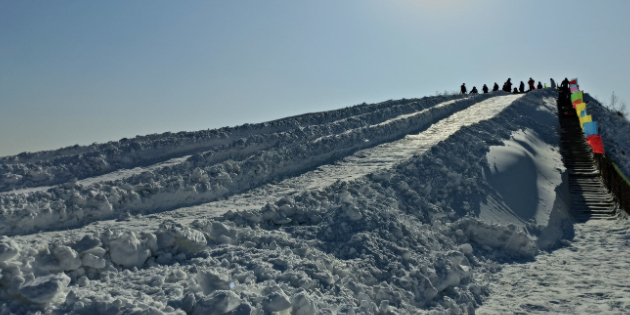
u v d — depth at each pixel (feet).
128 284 21.43
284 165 51.55
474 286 28.84
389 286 26.21
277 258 25.62
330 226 33.12
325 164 54.75
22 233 29.40
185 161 48.88
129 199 36.58
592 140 69.26
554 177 55.72
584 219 49.49
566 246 39.93
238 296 17.69
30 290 16.93
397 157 57.06
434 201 42.88
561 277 31.17
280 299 17.63
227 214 32.55
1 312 16.56
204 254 26.40
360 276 26.86
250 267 24.38
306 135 65.16
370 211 35.06
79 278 21.26
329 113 83.82
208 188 41.45
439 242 35.70
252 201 40.27
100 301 16.81
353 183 41.86
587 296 27.30
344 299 22.80
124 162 49.32
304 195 38.11
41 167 44.45
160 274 22.98
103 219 33.63
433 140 68.13
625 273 31.53
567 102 116.88
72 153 51.03
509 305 26.53
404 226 34.45
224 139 60.90
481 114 91.15
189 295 17.60
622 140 90.27
